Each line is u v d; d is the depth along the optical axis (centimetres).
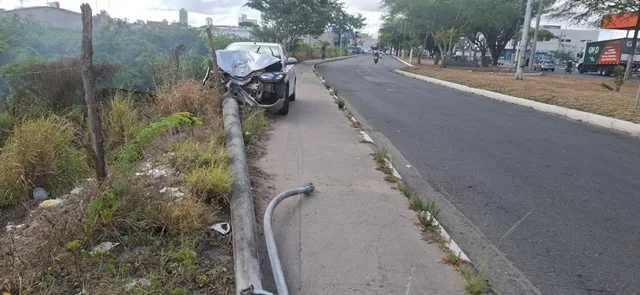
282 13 3338
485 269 386
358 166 640
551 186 616
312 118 999
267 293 290
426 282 354
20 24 1178
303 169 614
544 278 378
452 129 995
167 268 335
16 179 505
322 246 402
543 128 1080
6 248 362
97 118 406
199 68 1134
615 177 677
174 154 548
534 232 465
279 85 968
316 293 334
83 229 360
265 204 485
